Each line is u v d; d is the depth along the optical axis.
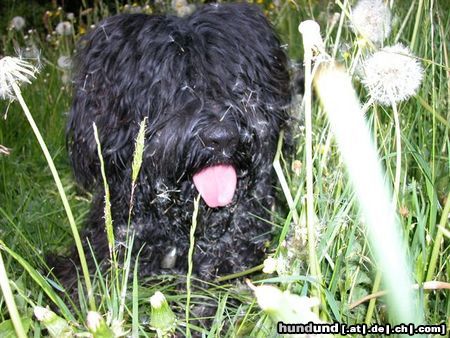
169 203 0.63
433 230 0.47
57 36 1.51
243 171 0.63
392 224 0.38
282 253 0.48
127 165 0.64
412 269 0.44
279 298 0.28
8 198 0.84
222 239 0.67
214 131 0.58
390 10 0.59
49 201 0.89
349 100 0.37
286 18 1.22
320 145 0.53
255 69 0.65
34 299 0.61
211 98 0.61
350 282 0.47
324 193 0.53
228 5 0.69
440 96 0.62
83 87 0.66
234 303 0.64
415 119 0.58
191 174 0.60
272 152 0.66
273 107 0.66
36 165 1.03
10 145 1.05
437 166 0.56
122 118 0.63
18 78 0.41
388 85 0.41
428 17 0.64
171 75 0.62
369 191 0.36
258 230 0.69
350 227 0.52
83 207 0.89
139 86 0.62
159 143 0.60
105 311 0.50
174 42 0.62
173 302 0.64
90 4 1.94
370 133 0.51
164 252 0.66
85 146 0.67
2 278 0.37
